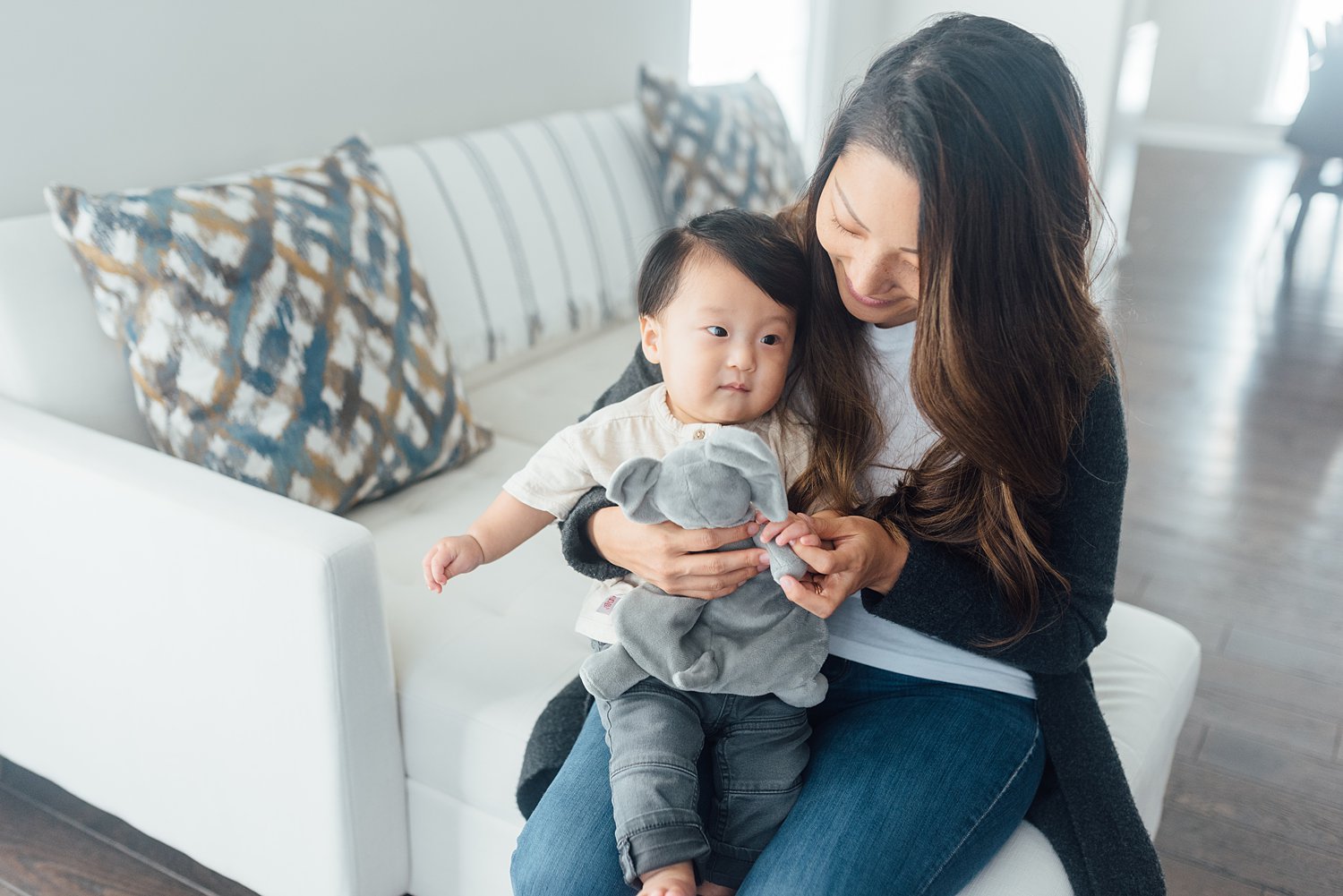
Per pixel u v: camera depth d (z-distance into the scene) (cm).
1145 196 559
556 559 147
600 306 219
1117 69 387
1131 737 120
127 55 167
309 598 110
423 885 133
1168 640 138
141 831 152
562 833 96
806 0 363
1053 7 381
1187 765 178
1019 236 86
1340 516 260
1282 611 221
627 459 100
